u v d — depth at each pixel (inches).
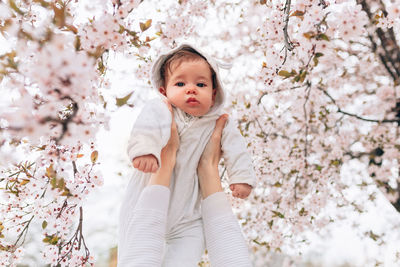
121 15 66.0
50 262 86.4
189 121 80.7
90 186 79.8
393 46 124.2
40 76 42.3
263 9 116.1
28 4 67.3
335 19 81.6
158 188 71.1
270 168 157.5
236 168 81.0
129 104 60.7
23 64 54.1
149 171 67.7
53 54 42.6
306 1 88.8
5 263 95.4
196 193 78.4
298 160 156.8
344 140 158.7
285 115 161.8
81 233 86.6
